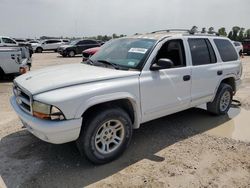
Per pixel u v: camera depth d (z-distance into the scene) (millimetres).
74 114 3219
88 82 3479
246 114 6094
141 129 5051
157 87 4125
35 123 3205
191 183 3314
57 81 3422
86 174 3463
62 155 3932
